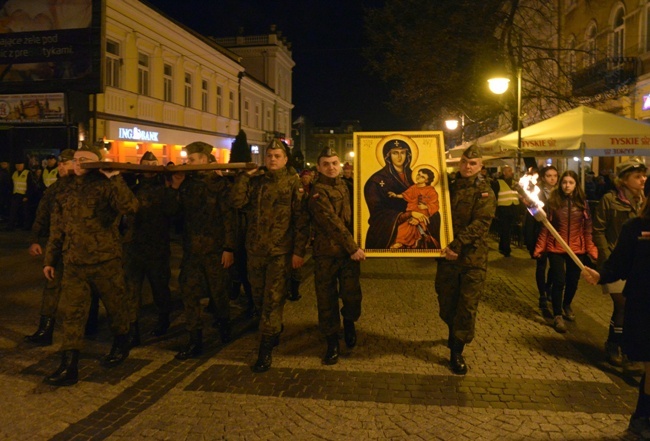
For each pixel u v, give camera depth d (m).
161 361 5.04
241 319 6.50
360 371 4.78
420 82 16.64
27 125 16.34
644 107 18.11
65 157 5.58
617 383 4.54
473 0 15.74
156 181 5.55
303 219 4.86
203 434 3.67
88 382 4.54
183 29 23.36
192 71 25.20
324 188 4.86
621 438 3.61
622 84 18.50
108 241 4.63
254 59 39.34
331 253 4.89
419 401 4.18
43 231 5.65
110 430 3.73
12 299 7.19
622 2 19.69
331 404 4.12
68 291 4.50
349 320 5.34
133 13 19.53
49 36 16.14
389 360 5.05
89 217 4.53
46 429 3.73
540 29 17.59
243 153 8.58
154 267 5.58
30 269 9.24
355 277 5.12
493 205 4.71
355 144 5.22
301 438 3.62
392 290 7.91
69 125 16.25
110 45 18.56
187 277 5.15
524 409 4.05
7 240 12.77
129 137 19.45
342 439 3.60
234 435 3.65
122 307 4.87
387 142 5.19
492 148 10.41
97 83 16.14
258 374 4.71
